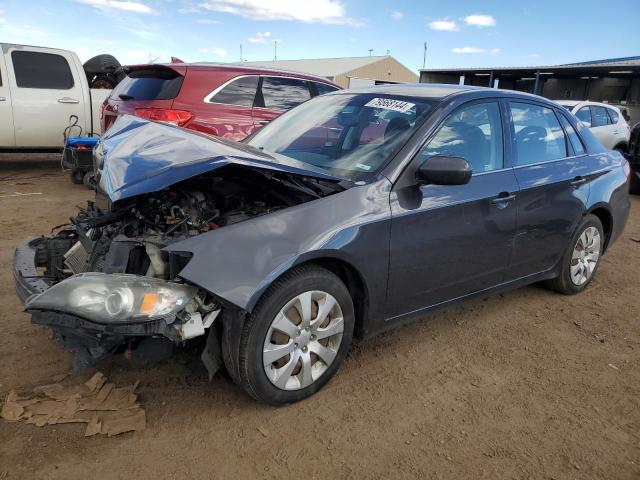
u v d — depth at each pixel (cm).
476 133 356
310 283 274
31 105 912
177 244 249
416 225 311
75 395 279
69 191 834
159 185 259
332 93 425
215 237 254
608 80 2367
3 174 973
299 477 236
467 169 293
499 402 301
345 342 299
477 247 350
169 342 267
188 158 278
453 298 354
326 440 261
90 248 302
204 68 665
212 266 248
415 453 255
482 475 243
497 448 262
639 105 2184
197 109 649
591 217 455
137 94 684
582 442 269
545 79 2562
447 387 313
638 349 374
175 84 653
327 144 358
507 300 452
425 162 303
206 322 253
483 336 382
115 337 245
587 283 474
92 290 238
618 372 341
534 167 393
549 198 399
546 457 257
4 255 498
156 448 249
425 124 328
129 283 242
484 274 366
